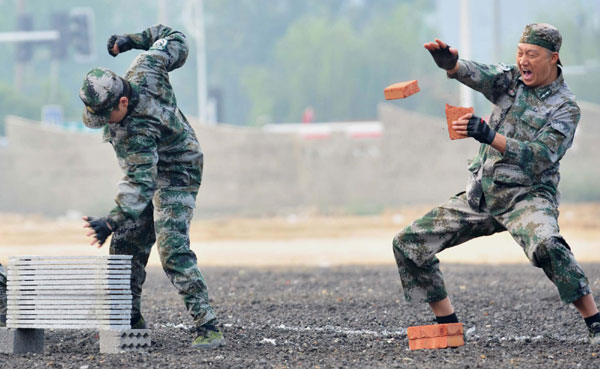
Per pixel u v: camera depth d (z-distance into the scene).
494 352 13.61
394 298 20.88
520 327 16.58
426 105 125.62
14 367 12.62
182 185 14.09
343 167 63.06
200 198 63.59
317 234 50.16
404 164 62.56
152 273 28.64
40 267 13.63
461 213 13.83
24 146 64.44
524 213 13.20
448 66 13.48
